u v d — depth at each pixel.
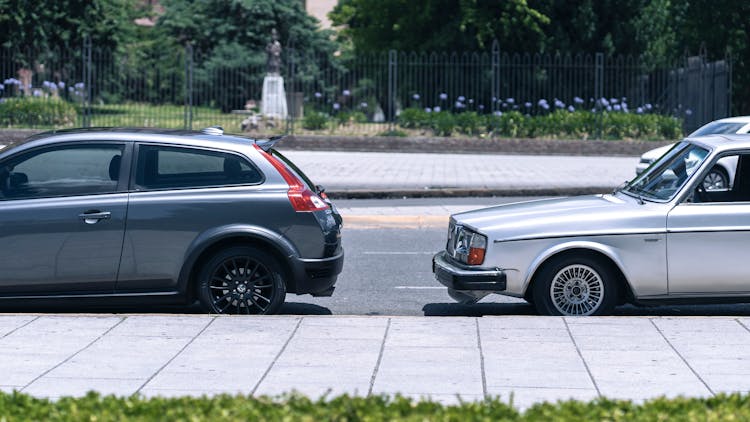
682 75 43.53
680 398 6.50
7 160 11.43
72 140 11.49
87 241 11.27
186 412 6.10
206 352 9.18
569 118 42.12
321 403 6.34
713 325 10.23
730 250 11.15
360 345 9.44
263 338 9.70
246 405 6.26
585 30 51.38
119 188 11.39
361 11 63.25
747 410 6.16
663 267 11.16
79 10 55.09
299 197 11.41
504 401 7.59
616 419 6.00
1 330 10.01
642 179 12.19
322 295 11.72
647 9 52.44
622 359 8.93
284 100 47.69
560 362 8.83
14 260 11.27
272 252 11.44
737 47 50.78
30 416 6.06
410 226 21.16
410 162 35.34
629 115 42.16
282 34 65.50
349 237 19.33
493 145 40.62
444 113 42.94
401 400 6.36
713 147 11.50
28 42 54.56
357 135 42.00
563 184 27.69
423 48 54.31
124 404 6.29
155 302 11.38
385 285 14.34
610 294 11.26
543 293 11.27
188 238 11.30
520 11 50.84
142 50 63.06
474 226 11.50
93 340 9.62
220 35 65.31
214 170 11.50
